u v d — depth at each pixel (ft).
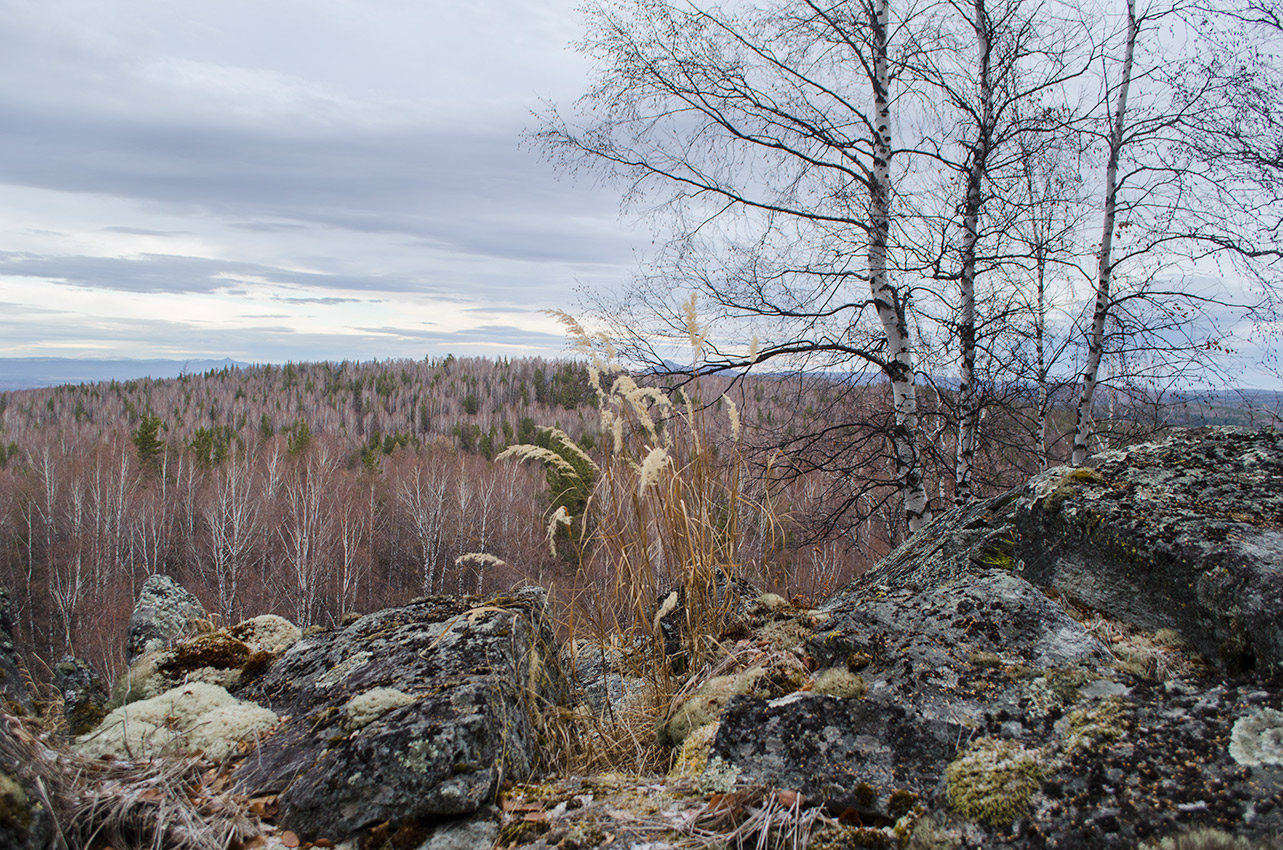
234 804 6.11
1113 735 5.32
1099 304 22.45
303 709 8.00
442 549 105.91
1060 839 4.65
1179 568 6.79
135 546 115.55
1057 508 8.39
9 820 4.58
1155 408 22.82
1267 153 20.49
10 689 7.52
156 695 8.89
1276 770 4.60
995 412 24.22
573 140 23.03
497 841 5.80
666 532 9.23
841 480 23.49
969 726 5.81
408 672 8.04
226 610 94.02
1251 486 7.70
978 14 21.90
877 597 9.34
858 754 5.84
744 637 9.35
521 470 125.18
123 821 5.54
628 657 9.30
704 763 6.56
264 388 407.44
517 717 7.66
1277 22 19.67
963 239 22.41
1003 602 7.20
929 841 4.95
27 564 107.86
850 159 21.50
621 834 5.56
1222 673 6.00
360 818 6.06
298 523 103.19
